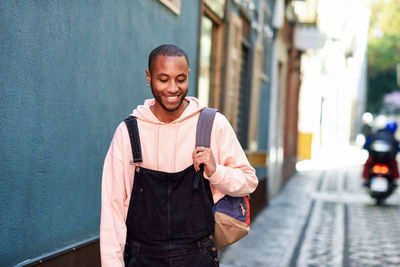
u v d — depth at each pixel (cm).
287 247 636
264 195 927
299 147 1977
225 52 663
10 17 251
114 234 217
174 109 216
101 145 359
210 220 222
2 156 251
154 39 437
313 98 1944
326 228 764
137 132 222
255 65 869
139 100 419
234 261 562
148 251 221
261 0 900
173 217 219
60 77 300
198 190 220
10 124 256
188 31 525
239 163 230
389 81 4475
